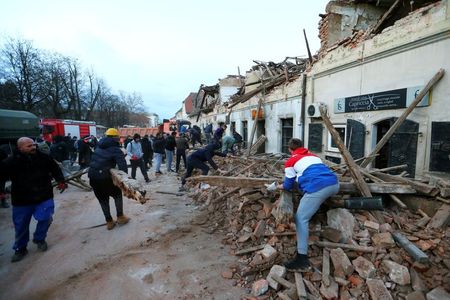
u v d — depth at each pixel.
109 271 3.35
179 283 3.05
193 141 16.77
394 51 5.58
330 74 7.68
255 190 4.75
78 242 4.23
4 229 4.87
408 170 5.32
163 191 7.27
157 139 10.07
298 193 3.88
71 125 23.97
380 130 6.28
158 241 4.15
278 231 3.65
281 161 7.46
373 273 2.70
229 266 3.32
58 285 3.10
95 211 5.86
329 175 2.99
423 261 2.67
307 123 8.79
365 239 3.20
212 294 2.83
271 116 11.38
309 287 2.70
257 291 2.73
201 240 4.11
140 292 2.92
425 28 4.93
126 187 3.82
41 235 3.93
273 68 13.16
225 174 6.84
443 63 4.70
